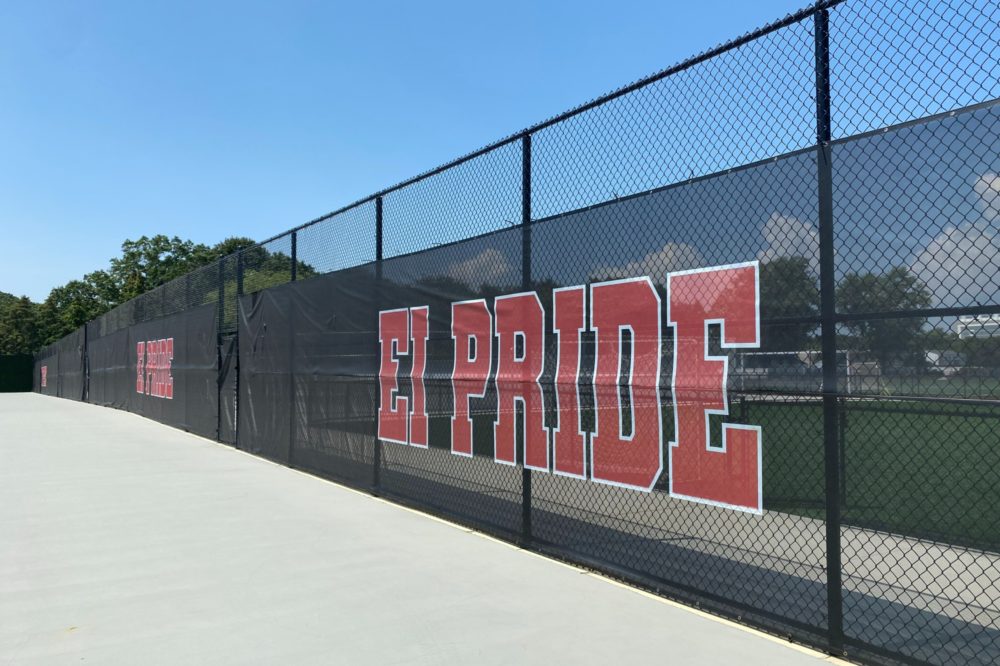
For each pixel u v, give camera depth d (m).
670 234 4.29
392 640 3.62
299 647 3.55
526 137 5.61
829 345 3.41
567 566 5.00
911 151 3.12
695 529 4.81
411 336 7.12
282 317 10.31
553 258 5.25
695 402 4.08
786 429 3.80
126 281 76.62
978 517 4.34
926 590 3.84
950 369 2.98
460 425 6.32
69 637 3.71
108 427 16.44
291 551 5.41
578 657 3.37
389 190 7.56
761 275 3.74
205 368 14.00
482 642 3.57
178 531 6.08
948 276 2.99
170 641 3.65
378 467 7.72
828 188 3.43
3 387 49.97
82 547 5.56
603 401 4.75
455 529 6.16
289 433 10.00
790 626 3.58
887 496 4.59
